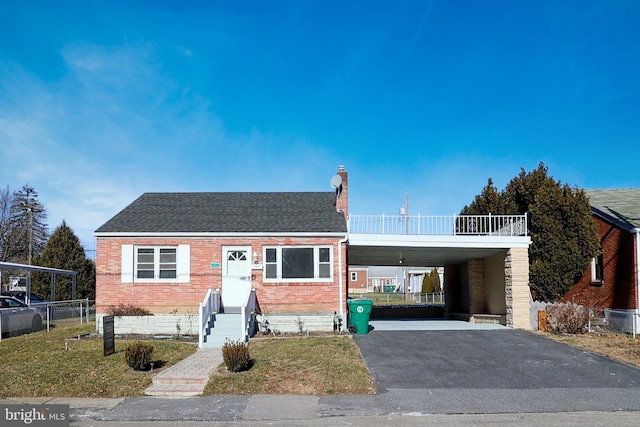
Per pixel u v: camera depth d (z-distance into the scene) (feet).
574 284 76.02
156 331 60.54
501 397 34.99
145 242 66.33
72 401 34.60
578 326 61.41
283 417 30.96
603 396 35.17
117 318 60.59
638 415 31.17
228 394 36.01
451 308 93.40
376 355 47.32
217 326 58.49
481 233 71.41
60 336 60.39
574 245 71.20
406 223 67.56
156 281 66.08
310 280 66.64
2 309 63.10
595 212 76.02
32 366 42.47
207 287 66.18
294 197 81.92
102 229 66.74
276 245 66.85
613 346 51.75
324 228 67.77
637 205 77.97
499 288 74.64
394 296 204.44
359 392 36.29
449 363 44.50
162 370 41.52
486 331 62.39
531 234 74.33
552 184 75.82
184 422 30.14
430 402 33.88
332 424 29.58
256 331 60.95
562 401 34.04
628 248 69.10
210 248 66.74
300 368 41.42
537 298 73.31
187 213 73.46
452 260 86.99
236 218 71.51
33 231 177.47
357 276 291.17
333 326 61.62
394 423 29.73
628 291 68.64
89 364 42.91
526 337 57.41
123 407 33.06
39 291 116.88
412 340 55.16
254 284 66.23
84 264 121.49
